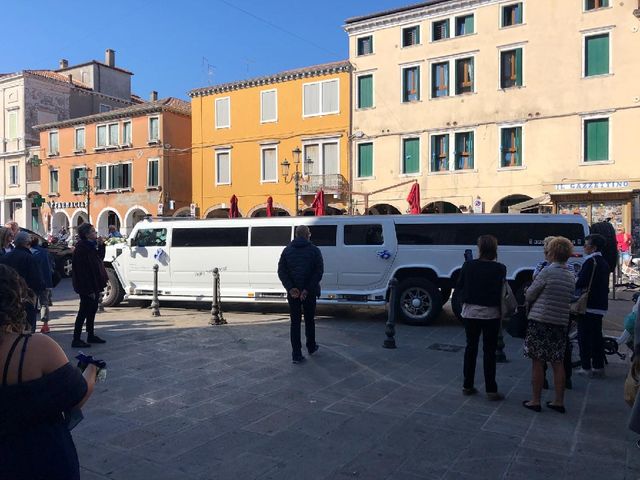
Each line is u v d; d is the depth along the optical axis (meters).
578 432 4.75
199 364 7.02
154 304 11.13
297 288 7.11
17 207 45.66
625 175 23.09
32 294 2.53
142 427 4.84
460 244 9.95
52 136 42.53
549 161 24.64
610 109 23.34
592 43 23.91
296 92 31.19
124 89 51.12
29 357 2.07
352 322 10.31
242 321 10.33
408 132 28.03
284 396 5.72
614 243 7.40
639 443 4.40
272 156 32.25
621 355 7.34
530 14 24.95
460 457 4.21
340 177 29.56
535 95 24.92
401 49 28.14
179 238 11.74
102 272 8.15
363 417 5.10
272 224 11.09
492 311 5.54
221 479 3.85
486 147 26.08
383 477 3.88
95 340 8.22
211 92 34.03
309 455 4.25
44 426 2.13
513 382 6.35
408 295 10.04
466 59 26.67
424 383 6.23
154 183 37.09
